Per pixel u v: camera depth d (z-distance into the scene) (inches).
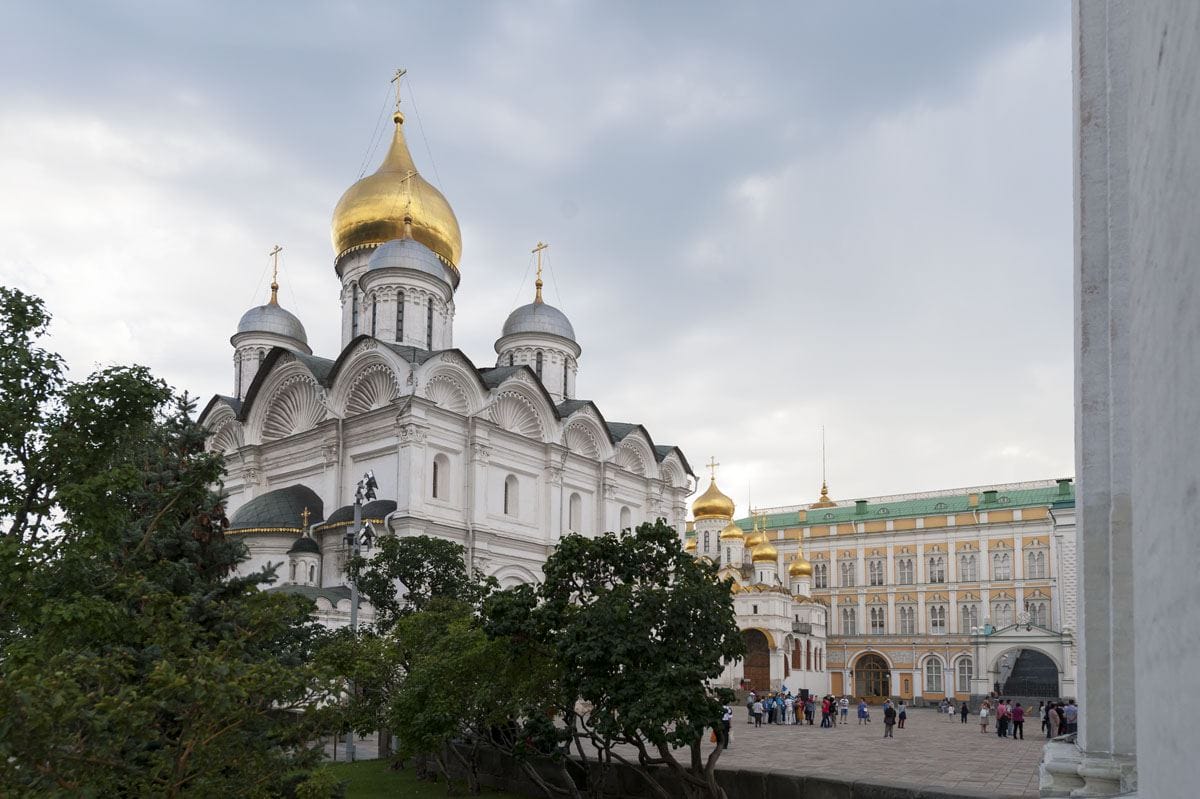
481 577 1534.2
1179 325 149.6
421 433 2249.0
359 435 2379.4
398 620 1249.4
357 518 1505.9
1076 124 398.0
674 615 804.0
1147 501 180.9
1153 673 170.9
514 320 3240.7
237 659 588.7
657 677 767.1
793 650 3506.4
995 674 3567.9
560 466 2632.9
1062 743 561.3
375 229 3006.9
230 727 537.0
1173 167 153.9
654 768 900.0
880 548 4074.8
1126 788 322.3
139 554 815.7
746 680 3304.6
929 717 2837.1
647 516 3021.7
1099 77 375.9
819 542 4237.2
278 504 2321.6
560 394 3184.1
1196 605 136.3
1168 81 157.8
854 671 3986.2
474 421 2383.1
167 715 620.7
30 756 436.8
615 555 872.3
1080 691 397.1
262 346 3181.6
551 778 989.8
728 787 810.8
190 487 819.4
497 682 900.6
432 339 2768.2
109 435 688.4
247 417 2659.9
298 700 639.8
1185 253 145.5
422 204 3046.3
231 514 2647.6
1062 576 3457.2
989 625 3700.8
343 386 2444.6
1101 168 375.6
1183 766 142.2
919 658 3806.6
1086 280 375.2
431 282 2753.4
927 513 4025.6
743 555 3924.7
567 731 886.4
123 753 559.8
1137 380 196.5
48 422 668.7
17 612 613.0
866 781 729.6
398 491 2213.3
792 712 2454.5
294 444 2532.0
